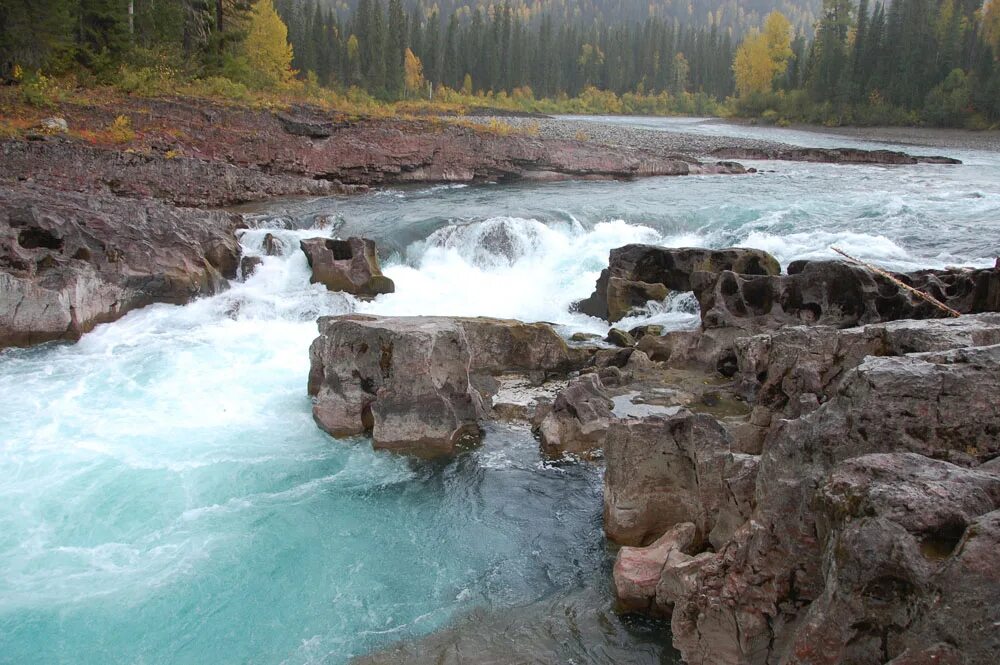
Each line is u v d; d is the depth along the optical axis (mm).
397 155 38750
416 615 9164
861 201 31031
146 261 20797
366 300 22281
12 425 14016
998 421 6434
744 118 105938
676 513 10266
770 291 16766
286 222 27562
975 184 36906
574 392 13539
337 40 92875
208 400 15359
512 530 11000
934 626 4891
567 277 24297
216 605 9305
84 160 30500
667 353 17109
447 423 13242
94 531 10766
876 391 6695
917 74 85250
